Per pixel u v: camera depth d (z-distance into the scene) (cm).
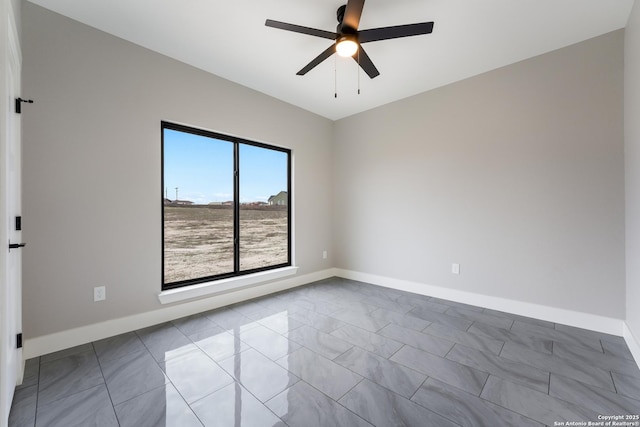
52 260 203
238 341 223
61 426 135
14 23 159
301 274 395
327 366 187
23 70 191
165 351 206
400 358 197
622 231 226
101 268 225
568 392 160
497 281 290
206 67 284
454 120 318
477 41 243
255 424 136
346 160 429
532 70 267
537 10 206
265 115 346
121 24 219
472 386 166
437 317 272
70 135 210
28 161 193
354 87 330
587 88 240
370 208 400
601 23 220
